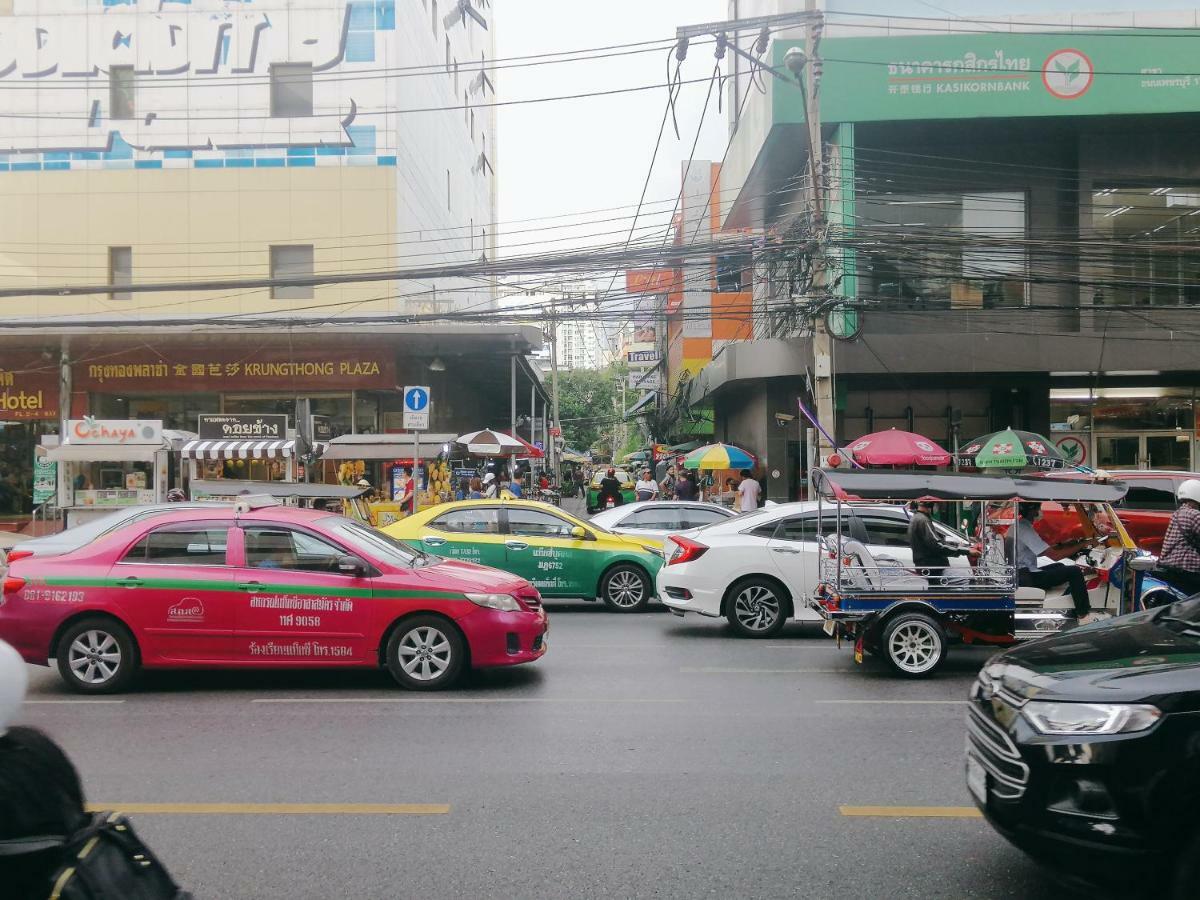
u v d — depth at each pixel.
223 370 25.20
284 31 25.73
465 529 13.41
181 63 25.73
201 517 8.63
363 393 26.06
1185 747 3.58
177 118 25.72
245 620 8.31
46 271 25.69
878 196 21.73
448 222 34.06
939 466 17.44
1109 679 3.88
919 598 9.09
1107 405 22.47
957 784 5.77
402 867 4.51
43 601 8.27
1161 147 21.39
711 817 5.18
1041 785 3.78
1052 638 4.71
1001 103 20.45
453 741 6.73
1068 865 3.72
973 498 8.91
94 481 22.45
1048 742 3.77
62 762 2.30
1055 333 20.70
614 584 13.50
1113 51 20.38
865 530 10.98
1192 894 3.50
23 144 25.78
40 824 2.16
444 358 27.98
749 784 5.76
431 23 31.12
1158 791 3.56
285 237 25.50
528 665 9.62
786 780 5.84
